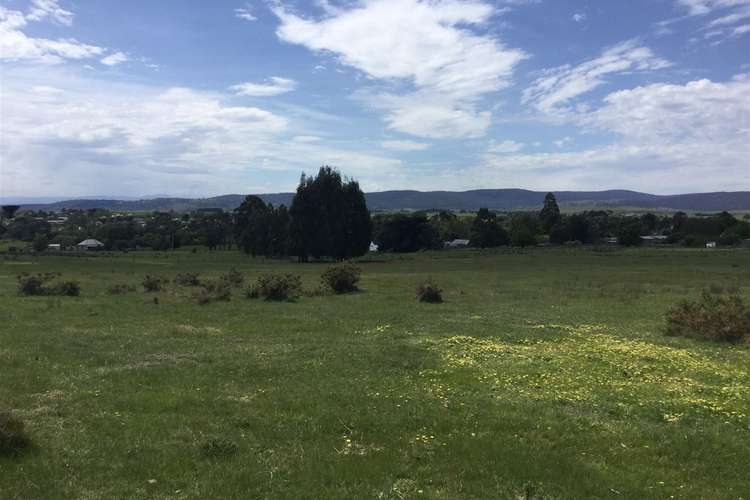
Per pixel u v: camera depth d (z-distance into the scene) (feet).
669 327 71.82
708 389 42.75
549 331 71.92
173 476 26.35
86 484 25.41
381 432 32.60
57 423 33.83
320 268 247.91
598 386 43.27
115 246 446.60
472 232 498.69
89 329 71.46
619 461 28.73
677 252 352.28
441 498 24.22
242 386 43.52
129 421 34.37
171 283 138.31
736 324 66.74
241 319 84.07
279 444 30.71
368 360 53.11
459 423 34.06
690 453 29.73
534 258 318.04
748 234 458.09
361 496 24.36
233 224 491.72
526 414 35.96
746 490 25.54
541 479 26.27
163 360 53.11
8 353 54.24
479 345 60.49
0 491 24.41
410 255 372.38
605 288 141.08
